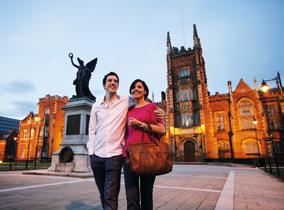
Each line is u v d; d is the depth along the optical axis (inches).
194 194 247.0
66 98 1846.7
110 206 104.3
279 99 1347.2
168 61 1626.5
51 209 169.3
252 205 189.9
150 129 104.7
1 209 168.4
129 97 130.0
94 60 538.9
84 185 297.9
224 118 1424.7
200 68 1504.7
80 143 431.8
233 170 693.3
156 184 339.0
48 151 1646.2
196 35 1595.7
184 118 1446.9
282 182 367.2
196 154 1337.4
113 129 117.3
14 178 381.4
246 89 1421.0
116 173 111.0
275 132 1298.0
